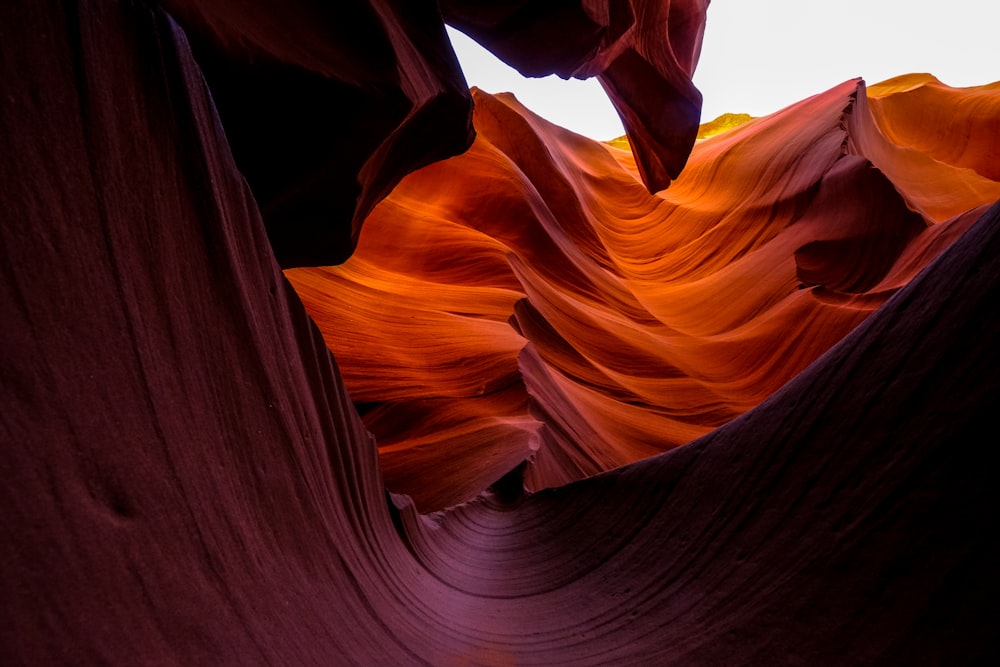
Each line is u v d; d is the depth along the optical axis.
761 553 2.73
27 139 1.42
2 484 1.11
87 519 1.30
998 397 1.92
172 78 2.20
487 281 17.61
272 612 1.95
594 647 3.04
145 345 1.73
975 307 2.22
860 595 2.09
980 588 1.73
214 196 2.36
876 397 2.54
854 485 2.40
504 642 3.35
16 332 1.25
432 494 7.71
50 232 1.43
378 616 2.93
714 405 16.95
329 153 5.55
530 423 9.23
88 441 1.38
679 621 2.88
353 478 3.79
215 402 2.09
